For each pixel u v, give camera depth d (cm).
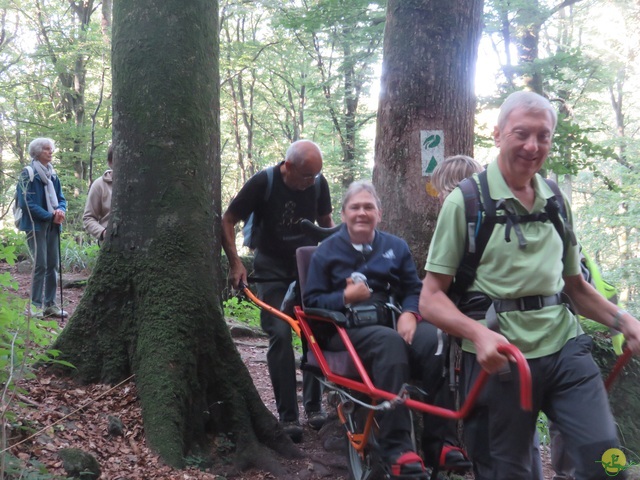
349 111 2056
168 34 418
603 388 232
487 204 240
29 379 394
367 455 318
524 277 236
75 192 1847
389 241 344
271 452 413
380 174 467
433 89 449
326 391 503
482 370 226
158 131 417
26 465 304
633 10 1959
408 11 452
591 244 2219
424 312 245
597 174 739
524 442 237
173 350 394
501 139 243
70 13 2288
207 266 426
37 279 684
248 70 2366
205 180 431
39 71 2123
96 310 416
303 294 343
